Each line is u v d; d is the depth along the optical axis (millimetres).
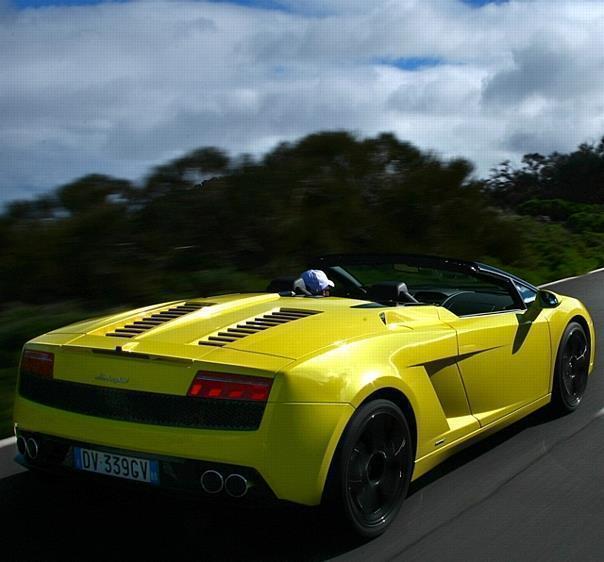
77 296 9312
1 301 8891
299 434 2838
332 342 3166
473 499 3594
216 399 2871
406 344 3447
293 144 13633
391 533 3232
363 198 13992
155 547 3119
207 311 3666
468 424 3879
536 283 14461
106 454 3047
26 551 3092
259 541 3152
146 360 3018
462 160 15383
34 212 9508
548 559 2980
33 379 3330
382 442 3215
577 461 4117
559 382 4836
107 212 9391
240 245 11250
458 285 4859
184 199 10797
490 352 4062
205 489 2863
